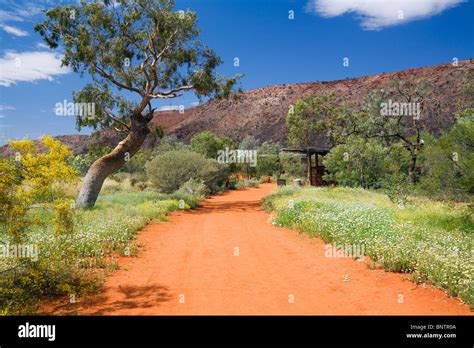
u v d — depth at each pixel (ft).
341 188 90.48
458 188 42.93
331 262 30.86
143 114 89.51
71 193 72.59
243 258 33.09
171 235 45.68
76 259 29.37
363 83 513.45
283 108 531.09
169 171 106.93
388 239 32.86
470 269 23.18
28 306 20.66
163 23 88.02
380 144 108.88
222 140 177.27
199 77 94.99
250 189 153.48
